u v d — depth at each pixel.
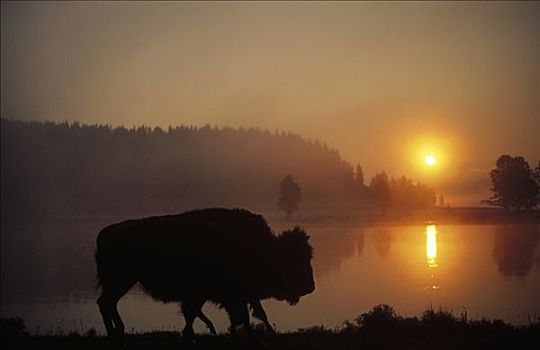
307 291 8.67
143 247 8.17
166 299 8.42
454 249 20.03
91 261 42.59
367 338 9.12
